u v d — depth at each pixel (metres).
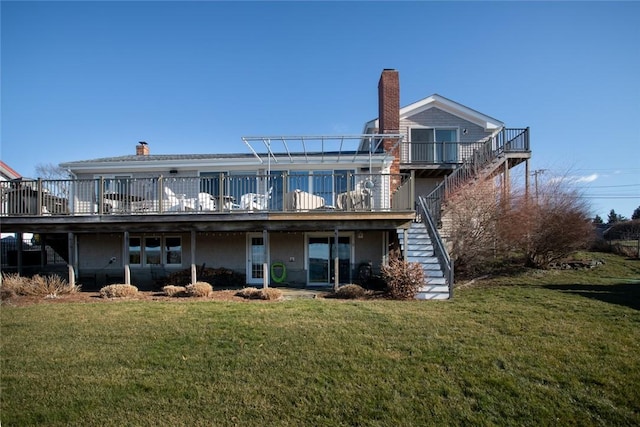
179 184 14.91
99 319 7.43
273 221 11.83
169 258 14.53
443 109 20.36
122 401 4.29
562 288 10.23
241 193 13.73
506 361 5.17
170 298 10.26
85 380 4.77
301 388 4.54
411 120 20.31
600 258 14.26
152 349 5.76
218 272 13.73
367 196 12.18
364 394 4.40
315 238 14.20
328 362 5.21
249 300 9.70
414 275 9.74
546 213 13.05
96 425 3.86
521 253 13.91
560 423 3.88
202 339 6.14
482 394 4.38
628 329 6.42
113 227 12.09
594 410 4.08
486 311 7.71
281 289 12.34
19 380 4.78
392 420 3.94
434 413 4.05
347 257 14.12
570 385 4.54
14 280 10.99
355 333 6.33
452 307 8.17
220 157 15.84
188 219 11.77
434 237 12.08
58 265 18.84
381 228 11.74
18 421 3.93
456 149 19.98
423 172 19.59
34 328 6.86
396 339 6.03
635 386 4.50
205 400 4.30
